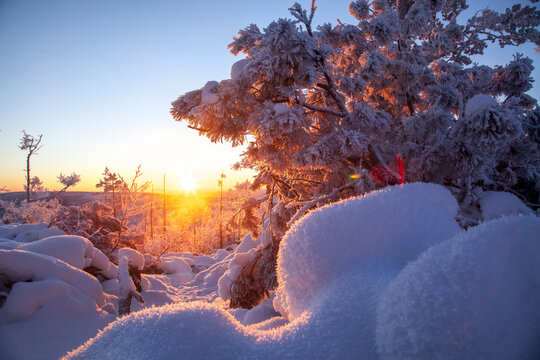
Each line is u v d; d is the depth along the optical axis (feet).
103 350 2.86
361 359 2.60
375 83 19.51
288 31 12.30
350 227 3.79
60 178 75.66
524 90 18.99
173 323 2.94
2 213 47.09
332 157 13.05
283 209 16.26
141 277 25.49
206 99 13.17
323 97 17.13
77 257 19.31
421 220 3.82
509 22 28.78
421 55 22.41
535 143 15.98
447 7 33.22
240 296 18.84
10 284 14.33
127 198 35.27
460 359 2.16
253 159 16.30
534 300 2.26
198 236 79.71
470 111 11.09
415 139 17.48
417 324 2.30
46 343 12.48
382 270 3.35
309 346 2.78
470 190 15.30
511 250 2.37
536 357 2.19
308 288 3.72
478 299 2.20
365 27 19.15
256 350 2.82
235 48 15.85
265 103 12.78
